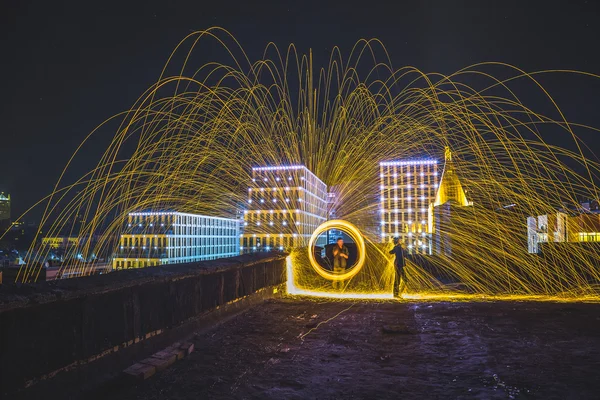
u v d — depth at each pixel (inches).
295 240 4170.8
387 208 4160.9
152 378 185.3
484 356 219.5
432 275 675.4
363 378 188.4
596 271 560.1
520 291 522.3
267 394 168.9
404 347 241.9
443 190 1582.2
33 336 139.9
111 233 3996.1
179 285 245.4
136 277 199.9
